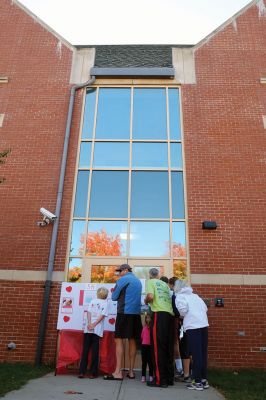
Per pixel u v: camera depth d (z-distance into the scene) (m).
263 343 8.30
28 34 12.01
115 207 9.71
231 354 8.21
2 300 8.72
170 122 10.78
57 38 11.91
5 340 8.38
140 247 9.30
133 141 10.55
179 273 8.99
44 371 7.27
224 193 9.70
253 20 12.16
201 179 9.88
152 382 5.91
